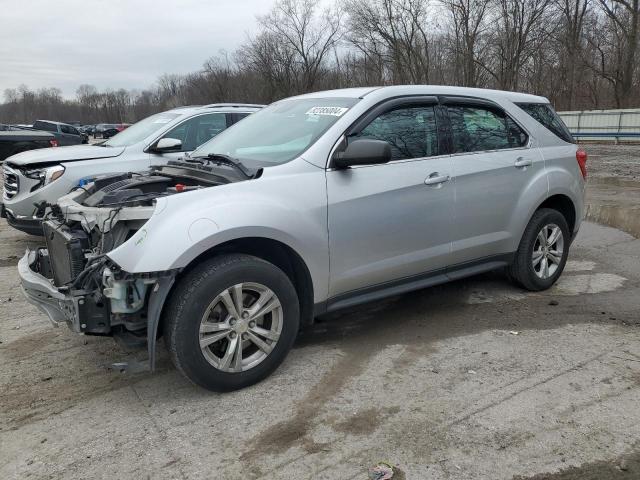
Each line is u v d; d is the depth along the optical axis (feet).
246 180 11.66
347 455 9.44
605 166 58.70
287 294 11.77
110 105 382.83
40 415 10.89
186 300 10.55
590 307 16.25
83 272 10.55
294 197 11.80
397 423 10.34
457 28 137.18
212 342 10.98
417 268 14.16
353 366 12.67
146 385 11.99
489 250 15.79
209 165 13.08
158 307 10.39
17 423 10.64
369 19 148.36
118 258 10.23
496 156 15.60
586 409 10.68
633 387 11.48
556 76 135.64
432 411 10.71
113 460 9.44
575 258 22.00
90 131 218.18
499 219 15.72
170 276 10.32
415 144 14.07
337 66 183.01
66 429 10.39
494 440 9.76
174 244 10.28
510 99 16.80
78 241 11.32
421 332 14.57
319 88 184.03
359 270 13.01
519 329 14.66
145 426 10.42
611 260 21.59
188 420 10.57
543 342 13.79
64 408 11.14
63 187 22.13
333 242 12.39
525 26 129.29
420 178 13.74
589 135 98.99
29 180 22.50
